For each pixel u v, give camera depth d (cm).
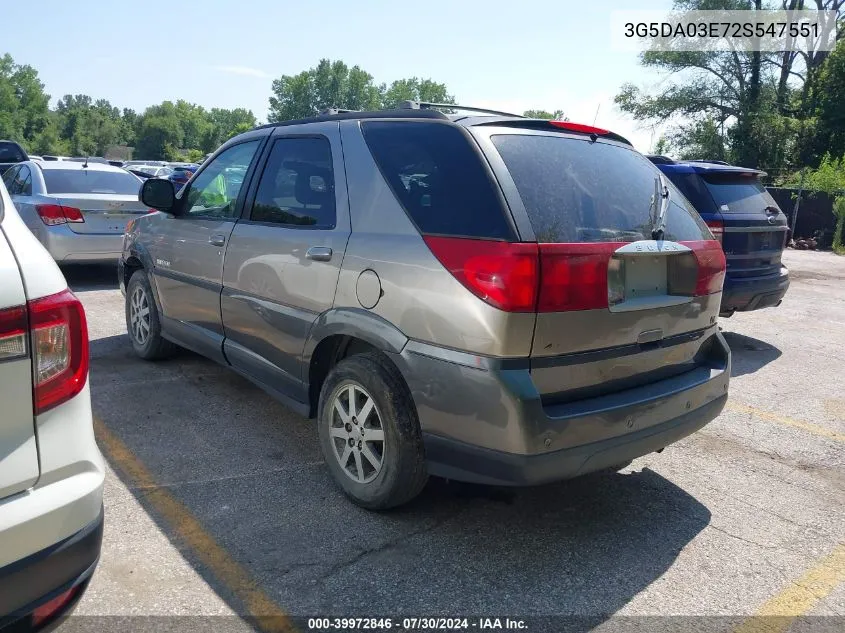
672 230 344
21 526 189
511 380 274
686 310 340
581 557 313
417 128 339
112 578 281
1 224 206
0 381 188
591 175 329
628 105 3847
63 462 203
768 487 395
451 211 304
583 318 289
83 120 13125
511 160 307
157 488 360
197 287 469
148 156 14088
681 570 307
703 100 3672
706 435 474
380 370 324
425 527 331
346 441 349
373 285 323
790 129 3412
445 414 294
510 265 273
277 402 491
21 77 10625
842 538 340
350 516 338
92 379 523
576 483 389
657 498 376
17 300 192
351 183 356
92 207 865
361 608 270
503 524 339
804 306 971
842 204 1814
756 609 282
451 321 288
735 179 701
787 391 579
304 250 367
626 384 318
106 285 921
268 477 376
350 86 11956
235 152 464
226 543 310
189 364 568
